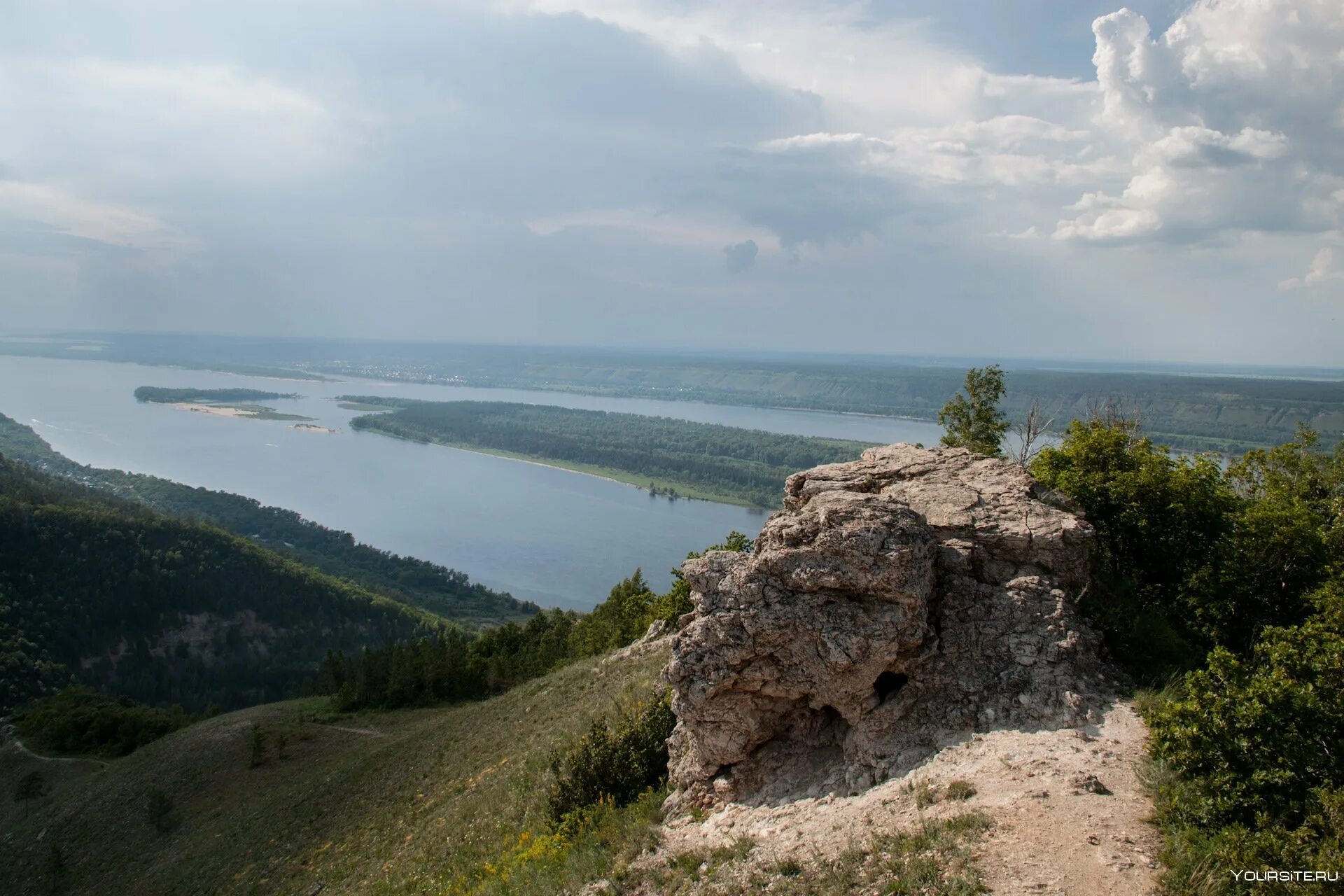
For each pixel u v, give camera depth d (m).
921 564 14.98
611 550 191.00
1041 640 14.69
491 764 31.58
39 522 145.12
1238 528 19.44
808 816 13.58
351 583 175.62
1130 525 20.20
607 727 21.98
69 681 125.50
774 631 14.74
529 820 21.61
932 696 14.54
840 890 10.85
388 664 75.88
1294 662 11.94
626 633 63.44
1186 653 15.83
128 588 144.75
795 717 15.89
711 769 16.16
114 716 87.75
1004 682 14.23
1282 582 18.70
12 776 76.81
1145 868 9.65
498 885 17.42
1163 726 11.70
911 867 10.64
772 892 11.59
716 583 15.98
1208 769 10.96
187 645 145.88
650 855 14.70
